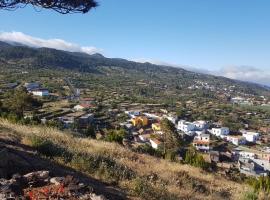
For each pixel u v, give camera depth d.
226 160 71.06
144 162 16.53
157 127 90.81
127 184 10.95
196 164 29.39
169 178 13.83
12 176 8.18
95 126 80.62
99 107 115.75
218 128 108.38
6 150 9.09
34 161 10.18
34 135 13.67
